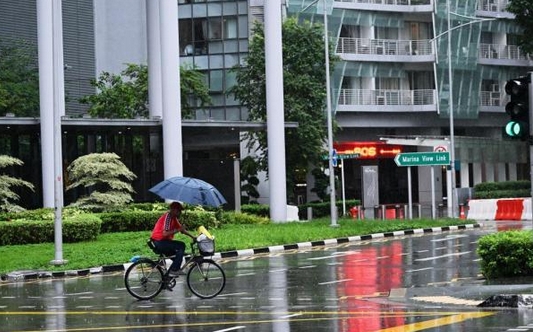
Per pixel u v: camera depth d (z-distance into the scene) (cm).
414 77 9294
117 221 4947
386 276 2986
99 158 5234
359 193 8838
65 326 1888
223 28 8344
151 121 5547
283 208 5819
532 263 2612
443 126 9362
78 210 4875
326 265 3434
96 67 8125
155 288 2491
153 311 2161
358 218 6100
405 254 3812
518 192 8538
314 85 7431
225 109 8312
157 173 5906
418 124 9225
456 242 4381
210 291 2503
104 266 3528
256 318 1962
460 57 9150
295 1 8438
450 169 6669
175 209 2542
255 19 8012
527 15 8912
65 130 5550
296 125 6047
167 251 2511
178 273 2506
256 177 7800
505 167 9475
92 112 7181
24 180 5619
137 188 5944
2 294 2753
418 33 9344
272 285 2797
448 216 6856
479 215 6694
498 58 9488
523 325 1722
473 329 1673
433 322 1791
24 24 7806
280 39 5788
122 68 8312
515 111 2206
